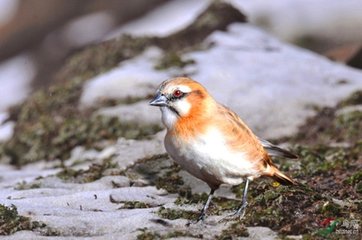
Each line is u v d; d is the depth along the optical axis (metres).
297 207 9.51
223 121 9.29
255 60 16.98
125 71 16.33
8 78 29.72
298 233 9.03
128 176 12.07
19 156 15.10
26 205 10.23
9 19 32.62
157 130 14.38
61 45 30.28
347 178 10.90
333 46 23.84
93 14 31.25
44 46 30.69
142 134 14.33
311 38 23.98
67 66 18.28
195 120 9.26
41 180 12.27
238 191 10.97
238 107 15.04
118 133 14.57
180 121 9.30
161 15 29.12
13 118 17.30
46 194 11.21
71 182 12.20
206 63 16.52
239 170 9.41
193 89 9.35
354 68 18.30
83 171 12.65
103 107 15.38
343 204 9.78
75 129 14.90
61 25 31.36
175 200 10.65
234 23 19.00
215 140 9.20
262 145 9.92
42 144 15.01
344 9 24.16
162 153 13.10
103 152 14.16
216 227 9.27
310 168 11.68
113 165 12.72
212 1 19.36
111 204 10.52
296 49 18.22
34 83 29.31
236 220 9.43
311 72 16.67
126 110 14.96
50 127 15.20
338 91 15.80
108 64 17.58
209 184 9.59
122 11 30.58
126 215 9.77
